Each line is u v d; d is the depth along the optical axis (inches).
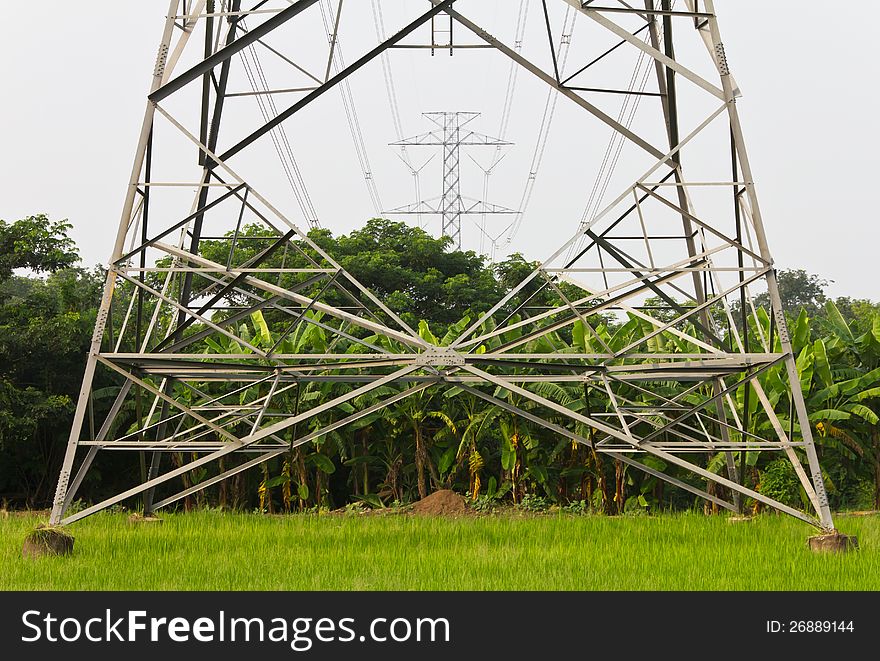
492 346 1159.0
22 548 626.8
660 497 1169.4
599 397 1141.7
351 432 1194.0
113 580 522.0
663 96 834.8
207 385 1167.6
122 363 712.4
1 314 1262.3
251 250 1717.5
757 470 1114.1
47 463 1262.3
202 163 807.1
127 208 681.6
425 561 590.2
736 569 557.9
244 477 1200.2
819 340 1082.1
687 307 843.4
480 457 1173.1
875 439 1160.2
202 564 576.4
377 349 745.6
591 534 738.8
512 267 1780.3
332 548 661.9
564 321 721.0
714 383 885.2
